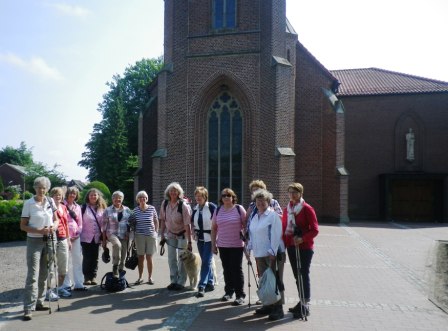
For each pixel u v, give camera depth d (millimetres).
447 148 28047
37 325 6020
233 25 21188
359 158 28922
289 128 20156
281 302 6508
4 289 8297
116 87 47594
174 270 8414
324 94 23891
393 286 8516
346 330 5875
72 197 8211
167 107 21406
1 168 78750
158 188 20859
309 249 6578
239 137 21172
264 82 20391
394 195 28156
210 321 6273
